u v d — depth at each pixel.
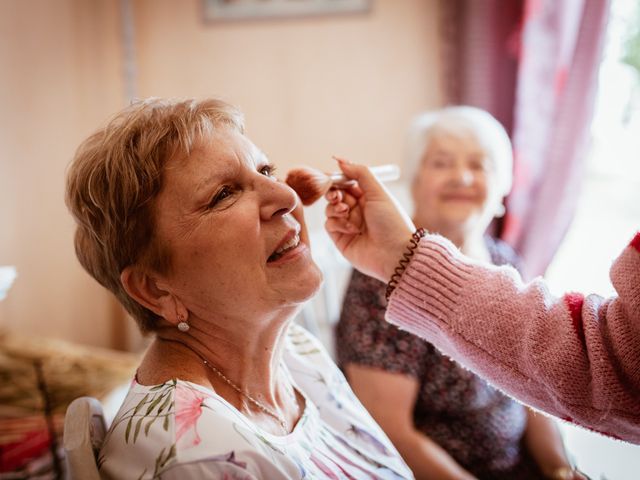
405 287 0.91
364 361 1.31
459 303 0.85
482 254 1.58
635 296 0.72
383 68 2.87
